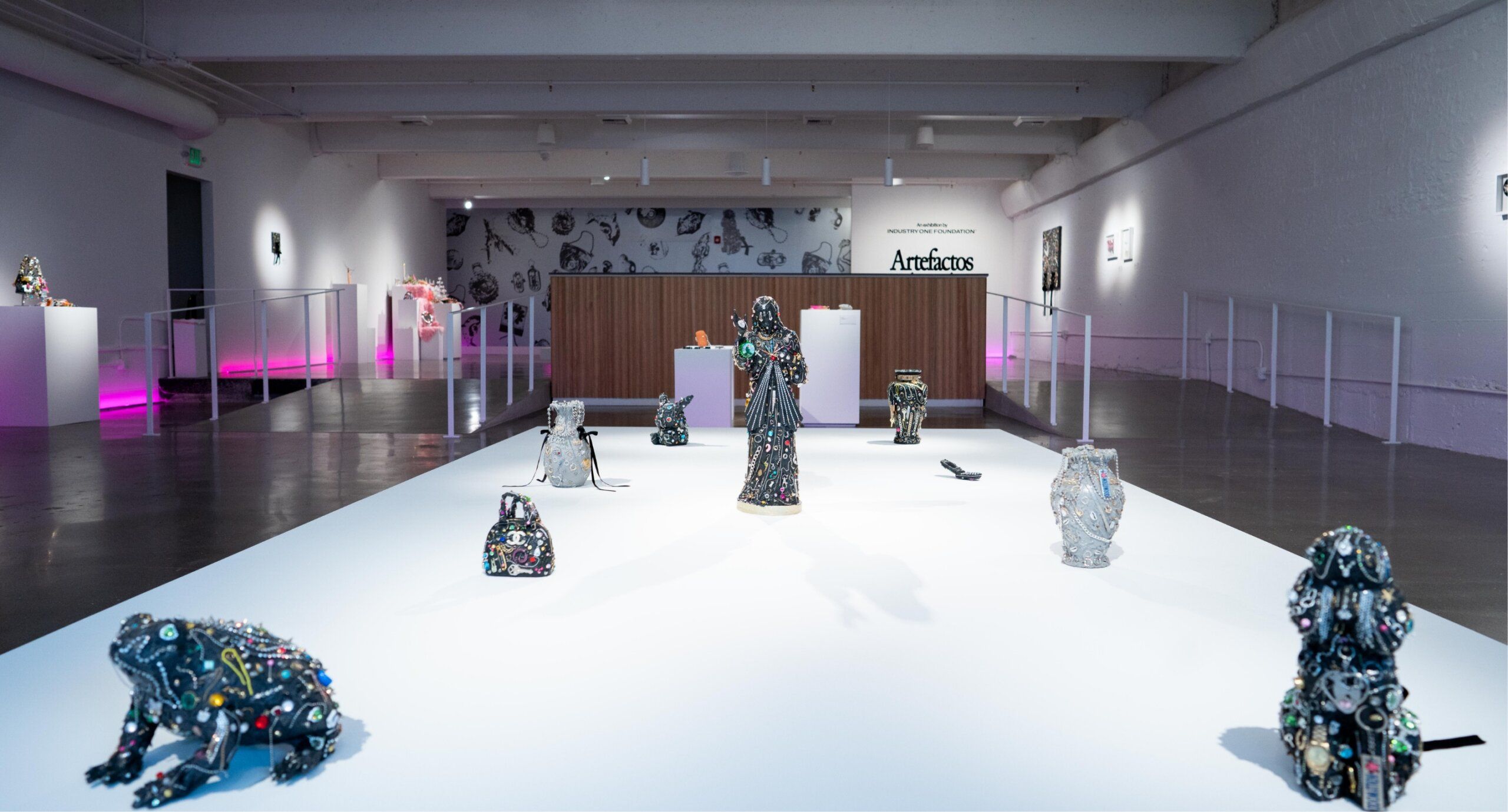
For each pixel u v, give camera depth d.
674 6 12.56
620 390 14.64
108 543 5.26
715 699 2.88
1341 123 11.38
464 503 6.18
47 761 2.50
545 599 3.93
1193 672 3.13
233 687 2.32
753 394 5.79
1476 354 9.22
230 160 16.88
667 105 16.08
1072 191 21.08
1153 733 2.66
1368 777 2.23
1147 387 14.16
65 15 12.20
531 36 12.60
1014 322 25.50
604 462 8.06
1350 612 2.27
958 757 2.50
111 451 9.17
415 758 2.48
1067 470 4.56
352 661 3.19
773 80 15.91
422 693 2.92
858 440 9.88
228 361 16.83
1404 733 2.29
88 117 13.44
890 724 2.71
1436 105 9.73
